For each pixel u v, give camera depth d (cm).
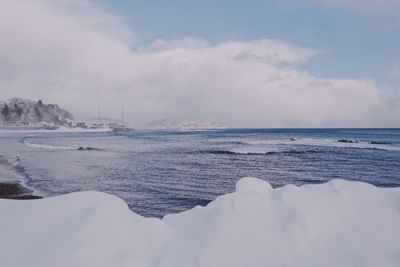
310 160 3275
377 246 330
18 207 385
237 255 321
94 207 368
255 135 10369
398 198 391
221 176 2355
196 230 366
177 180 2194
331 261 312
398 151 4062
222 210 374
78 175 2450
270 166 2878
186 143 6550
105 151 4747
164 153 4309
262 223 354
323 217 362
